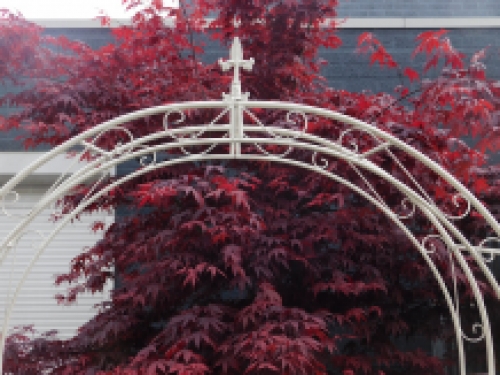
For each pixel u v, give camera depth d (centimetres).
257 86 354
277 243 311
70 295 379
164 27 347
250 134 325
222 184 279
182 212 318
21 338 343
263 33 342
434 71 479
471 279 265
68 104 333
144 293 315
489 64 475
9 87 476
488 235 375
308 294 340
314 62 414
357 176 313
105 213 470
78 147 472
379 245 326
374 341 350
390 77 480
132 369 281
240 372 294
